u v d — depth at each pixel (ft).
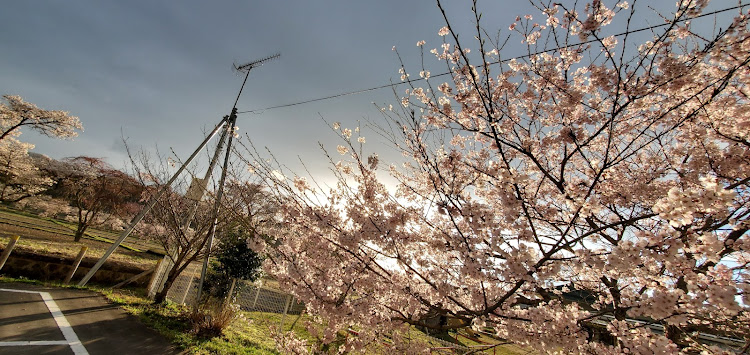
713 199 6.06
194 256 29.48
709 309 7.13
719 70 10.65
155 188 32.42
